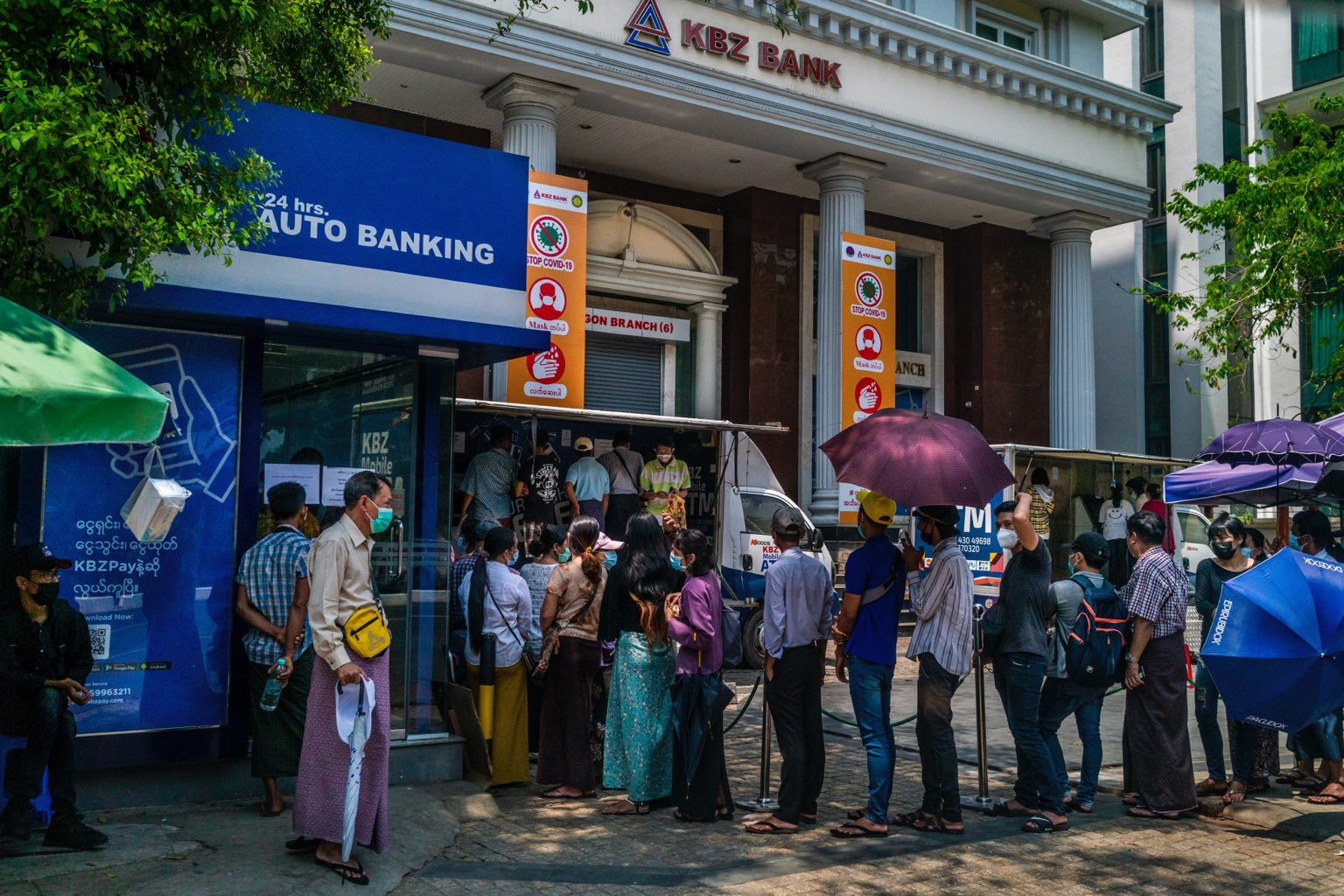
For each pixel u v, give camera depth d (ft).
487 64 46.14
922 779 22.71
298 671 20.07
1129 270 83.61
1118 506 53.72
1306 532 24.99
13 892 15.62
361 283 22.58
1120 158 66.44
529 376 43.88
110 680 20.34
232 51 20.81
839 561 56.75
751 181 61.87
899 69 56.85
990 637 22.44
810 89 53.67
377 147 22.97
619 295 59.62
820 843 20.15
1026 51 67.31
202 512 21.50
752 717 34.24
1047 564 22.12
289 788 21.93
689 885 17.60
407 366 24.62
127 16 18.60
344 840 16.74
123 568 20.65
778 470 62.95
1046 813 21.45
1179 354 81.46
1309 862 19.54
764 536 45.60
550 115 47.91
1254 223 52.95
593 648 23.62
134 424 15.48
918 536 22.52
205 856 17.58
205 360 21.83
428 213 23.54
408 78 47.91
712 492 48.67
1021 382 72.13
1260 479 28.66
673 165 59.21
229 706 21.35
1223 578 25.14
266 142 21.68
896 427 20.59
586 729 23.48
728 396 63.00
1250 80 82.74
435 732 24.20
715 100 50.52
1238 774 22.79
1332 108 53.88
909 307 72.90
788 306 63.98
